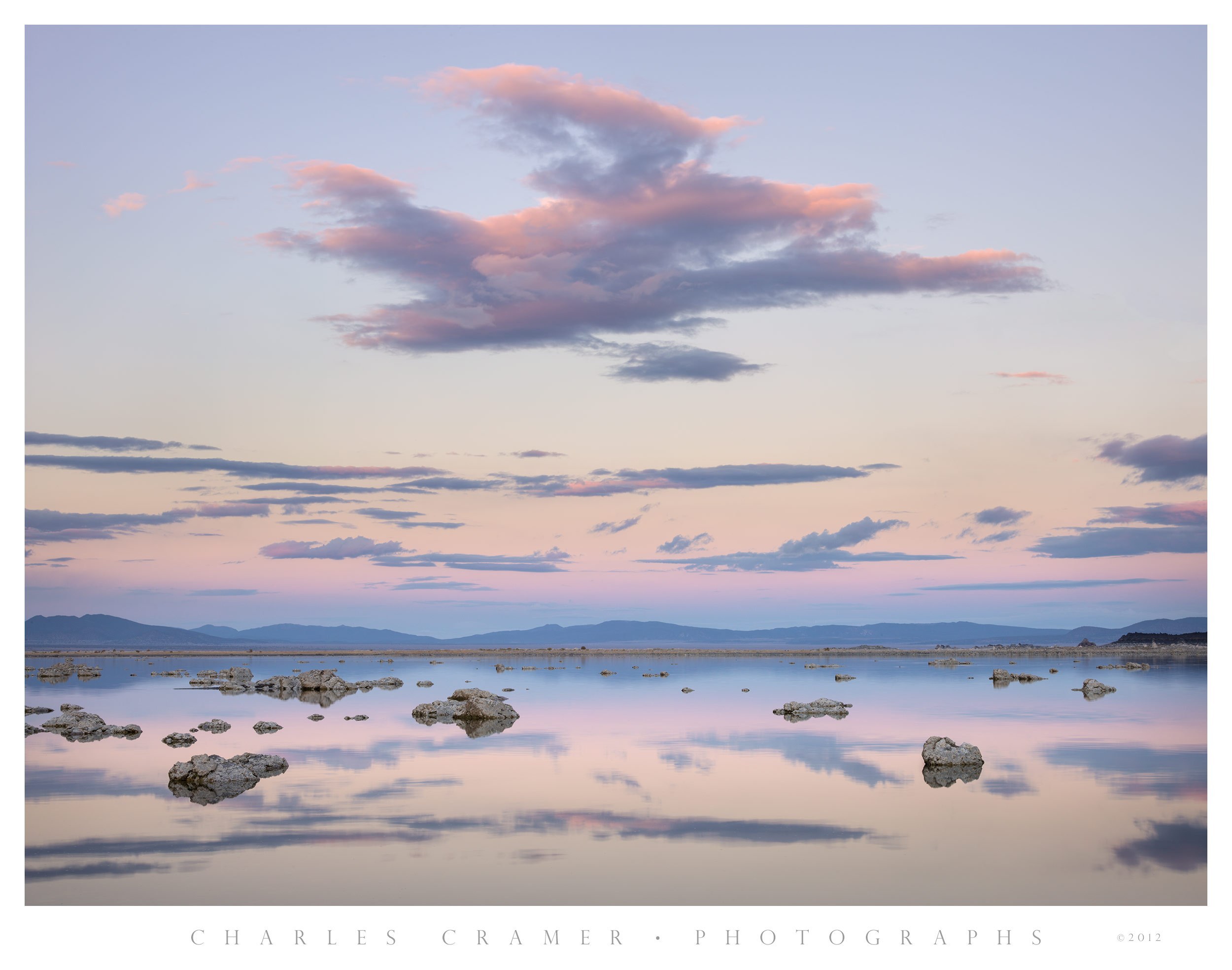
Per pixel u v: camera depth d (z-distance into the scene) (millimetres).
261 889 18594
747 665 127125
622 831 22844
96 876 19438
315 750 36812
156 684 81125
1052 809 25391
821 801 26469
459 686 78750
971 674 97500
